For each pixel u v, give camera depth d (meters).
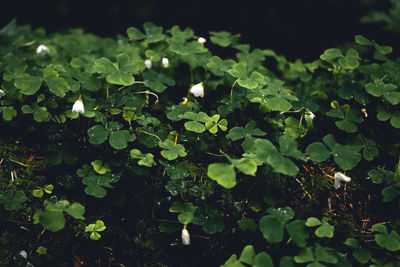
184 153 0.45
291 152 0.42
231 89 0.50
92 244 0.43
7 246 0.42
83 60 0.54
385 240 0.41
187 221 0.43
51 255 0.42
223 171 0.40
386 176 0.46
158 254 0.43
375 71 0.51
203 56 0.54
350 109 0.48
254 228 0.42
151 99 0.51
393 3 0.66
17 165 0.46
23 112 0.47
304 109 0.47
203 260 0.43
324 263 0.41
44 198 0.44
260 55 0.56
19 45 0.56
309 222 0.41
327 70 0.56
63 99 0.49
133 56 0.54
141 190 0.45
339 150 0.43
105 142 0.46
